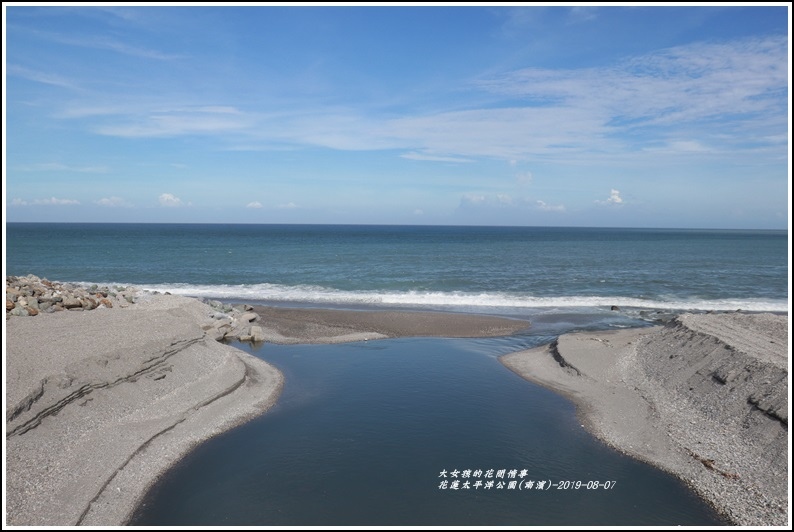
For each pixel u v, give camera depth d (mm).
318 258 57781
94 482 10227
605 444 12828
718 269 49219
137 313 19375
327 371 18734
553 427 13875
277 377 17812
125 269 46938
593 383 17031
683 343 17734
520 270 47312
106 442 11555
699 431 12680
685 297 34219
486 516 9805
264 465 11680
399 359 20328
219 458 11984
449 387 17031
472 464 11805
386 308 30719
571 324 26609
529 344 22812
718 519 9633
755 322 19438
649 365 17719
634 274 44906
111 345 15031
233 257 58594
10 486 9320
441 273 44625
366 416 14570
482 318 27391
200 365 16750
